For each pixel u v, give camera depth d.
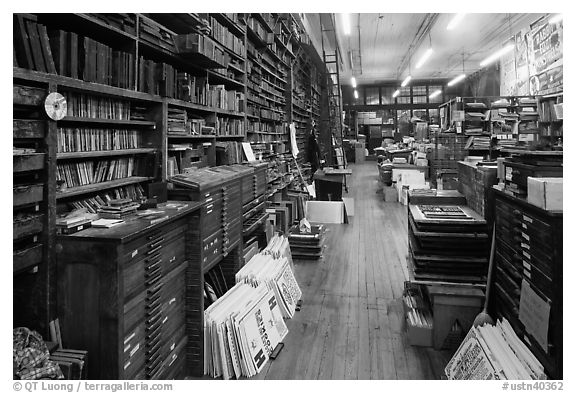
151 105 2.87
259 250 4.32
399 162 10.99
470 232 2.74
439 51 14.53
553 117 8.16
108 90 2.25
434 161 9.00
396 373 2.38
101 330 1.65
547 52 10.22
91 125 2.38
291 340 2.79
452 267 2.71
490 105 8.90
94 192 2.42
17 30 1.66
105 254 1.63
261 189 4.52
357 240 5.62
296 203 6.88
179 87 3.22
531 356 1.89
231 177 3.35
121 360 1.65
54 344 1.65
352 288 3.79
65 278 1.67
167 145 3.10
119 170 2.65
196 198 2.72
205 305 2.87
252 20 5.39
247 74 5.27
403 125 22.02
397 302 3.45
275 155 6.95
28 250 1.65
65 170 2.19
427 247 2.77
